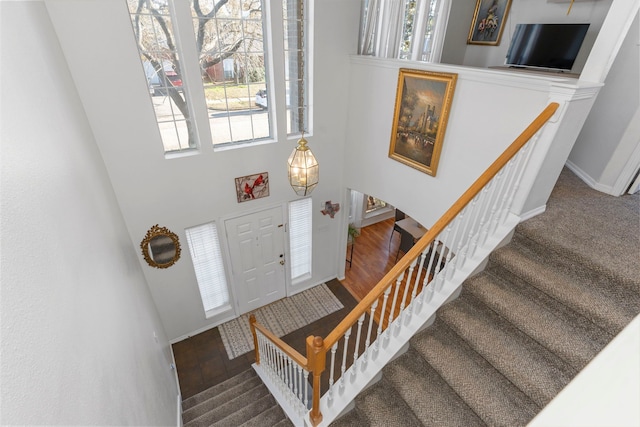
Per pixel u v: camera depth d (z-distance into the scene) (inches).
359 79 171.5
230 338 188.2
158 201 147.9
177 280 170.1
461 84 124.0
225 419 127.0
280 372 129.6
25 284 35.9
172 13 125.7
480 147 123.3
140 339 97.0
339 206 212.1
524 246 99.7
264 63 155.5
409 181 161.5
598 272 82.1
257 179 171.3
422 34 166.6
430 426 78.3
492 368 83.4
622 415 13.3
